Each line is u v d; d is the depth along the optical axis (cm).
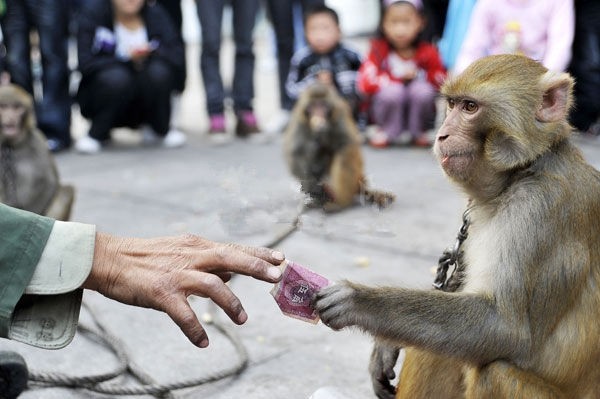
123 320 498
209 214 714
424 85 1041
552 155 316
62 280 264
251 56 1104
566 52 897
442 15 1162
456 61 1053
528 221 302
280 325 496
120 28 1022
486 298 302
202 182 834
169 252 281
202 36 1093
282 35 1133
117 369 420
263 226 677
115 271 274
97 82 1006
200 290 272
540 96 316
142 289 272
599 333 315
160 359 448
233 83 1112
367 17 2300
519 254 300
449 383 346
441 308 301
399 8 1029
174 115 1070
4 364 275
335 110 804
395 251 630
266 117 1287
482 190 327
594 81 1020
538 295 302
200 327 273
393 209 746
